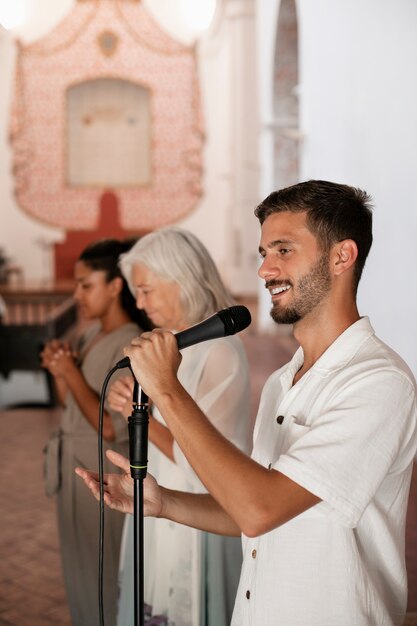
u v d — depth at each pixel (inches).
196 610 73.9
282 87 423.8
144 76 746.2
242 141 618.2
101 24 739.4
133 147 784.3
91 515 96.3
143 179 786.2
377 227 224.8
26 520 176.4
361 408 46.8
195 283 79.0
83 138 781.9
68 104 775.1
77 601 98.2
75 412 98.9
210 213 756.6
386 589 52.4
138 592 51.9
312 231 50.5
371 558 51.4
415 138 185.9
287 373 55.9
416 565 142.4
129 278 83.2
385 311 220.4
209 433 46.9
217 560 75.1
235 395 74.7
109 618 95.3
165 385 48.6
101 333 105.3
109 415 94.6
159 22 740.7
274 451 53.6
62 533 99.1
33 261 760.3
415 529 159.8
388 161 209.6
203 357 76.2
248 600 53.5
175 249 78.9
